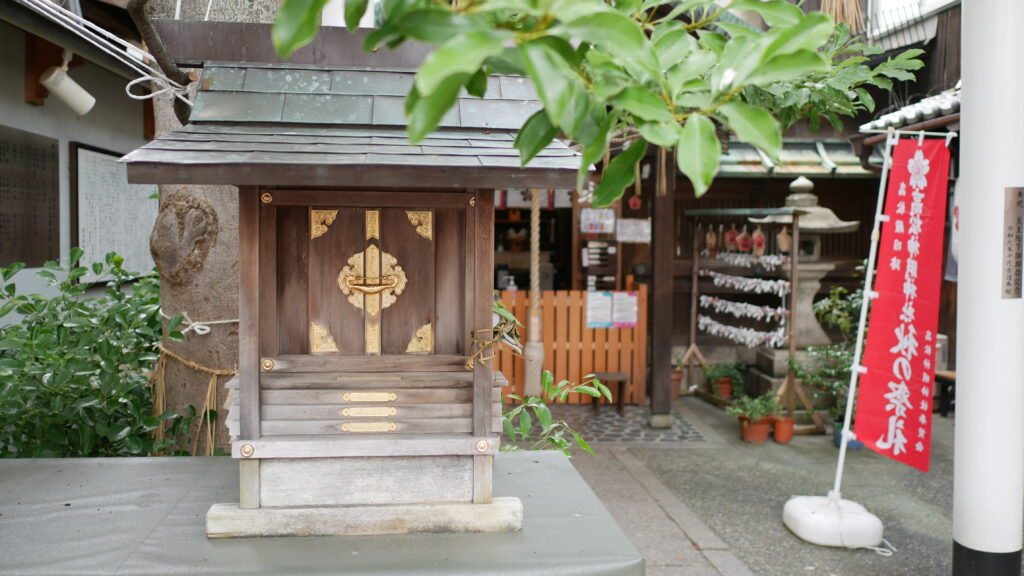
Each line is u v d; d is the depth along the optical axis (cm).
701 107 121
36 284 576
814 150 978
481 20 107
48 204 598
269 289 212
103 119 711
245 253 208
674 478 648
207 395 343
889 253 480
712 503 585
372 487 217
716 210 876
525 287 1227
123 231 751
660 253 813
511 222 1298
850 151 978
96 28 297
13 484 253
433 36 104
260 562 194
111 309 375
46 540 207
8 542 205
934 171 459
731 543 506
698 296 1021
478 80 131
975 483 380
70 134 641
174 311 350
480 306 215
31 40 550
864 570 463
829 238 1011
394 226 216
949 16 702
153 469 270
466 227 214
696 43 144
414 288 218
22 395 332
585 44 127
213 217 341
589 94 118
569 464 292
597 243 1004
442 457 219
